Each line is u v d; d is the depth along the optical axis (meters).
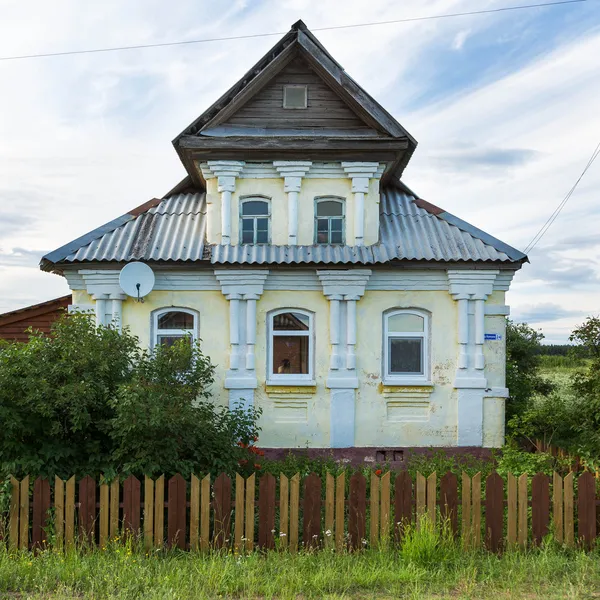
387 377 13.16
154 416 8.30
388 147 13.20
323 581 7.04
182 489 8.14
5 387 8.30
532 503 8.12
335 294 12.98
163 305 13.11
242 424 10.21
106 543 7.88
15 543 7.91
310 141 13.20
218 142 13.13
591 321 11.65
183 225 14.02
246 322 13.09
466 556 7.83
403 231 13.81
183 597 6.57
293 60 13.71
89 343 8.96
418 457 12.50
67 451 8.62
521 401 16.48
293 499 8.13
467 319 13.06
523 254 13.02
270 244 13.50
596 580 7.17
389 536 8.09
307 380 13.09
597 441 10.53
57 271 13.58
